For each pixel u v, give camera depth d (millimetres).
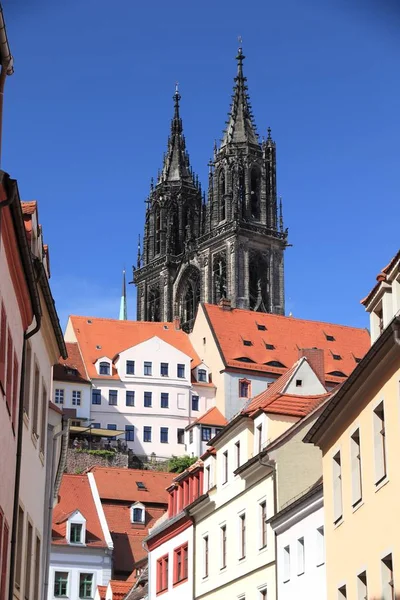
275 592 63062
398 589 41094
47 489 55906
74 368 184375
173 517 84000
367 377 44688
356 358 199625
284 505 65000
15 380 38656
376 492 44281
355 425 47781
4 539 36188
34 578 47188
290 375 75062
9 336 36594
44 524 53750
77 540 115500
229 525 72500
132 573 110125
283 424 69875
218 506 74625
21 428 40031
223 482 74625
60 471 63094
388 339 41156
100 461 171875
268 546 65250
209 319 196375
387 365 42688
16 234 35281
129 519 127500
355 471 48125
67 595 113125
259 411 70500
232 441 73938
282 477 65500
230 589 70812
